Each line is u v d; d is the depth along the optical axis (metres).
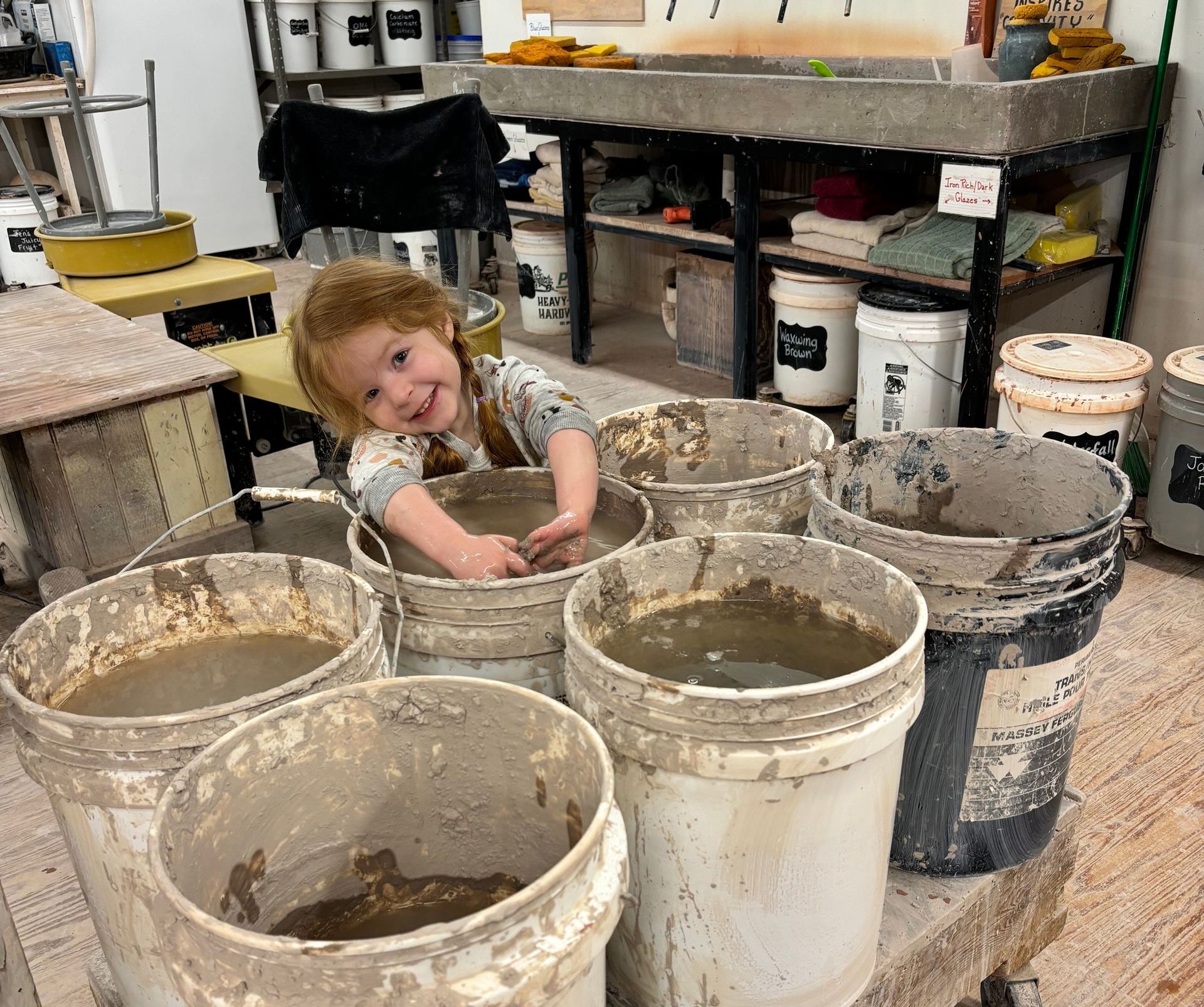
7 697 0.89
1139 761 1.85
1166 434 2.44
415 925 0.90
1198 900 1.56
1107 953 1.48
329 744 0.84
